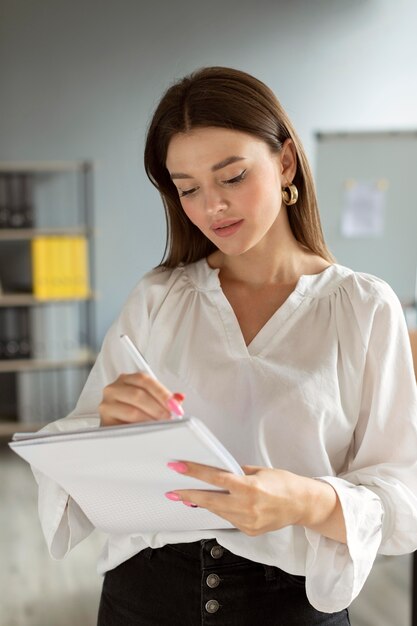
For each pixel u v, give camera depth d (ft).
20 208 16.31
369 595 10.25
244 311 3.92
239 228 3.62
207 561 3.61
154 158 3.93
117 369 4.05
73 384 17.65
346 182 19.02
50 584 10.64
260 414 3.67
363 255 19.24
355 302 3.78
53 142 17.85
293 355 3.75
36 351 16.81
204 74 3.57
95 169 18.07
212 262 4.12
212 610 3.62
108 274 18.42
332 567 3.44
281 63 18.63
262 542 3.54
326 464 3.67
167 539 3.67
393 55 19.03
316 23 18.63
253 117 3.52
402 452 3.73
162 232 18.53
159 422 2.83
